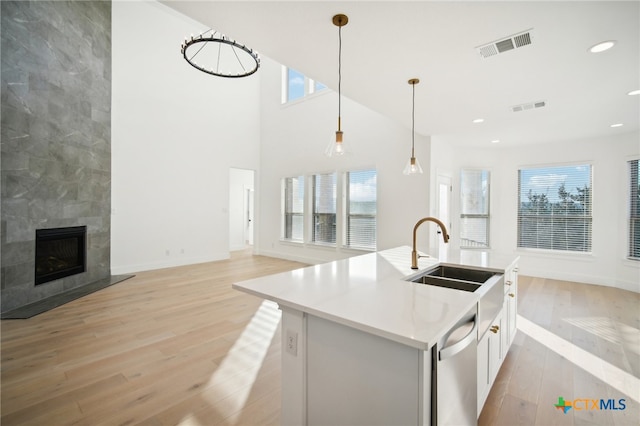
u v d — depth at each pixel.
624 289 4.46
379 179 5.25
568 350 2.64
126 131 5.40
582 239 4.92
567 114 3.54
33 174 3.55
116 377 2.14
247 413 1.79
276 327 3.05
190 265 6.16
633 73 2.46
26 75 3.43
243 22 1.84
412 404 1.11
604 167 4.66
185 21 6.21
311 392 1.42
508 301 2.43
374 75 2.54
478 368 1.64
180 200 6.15
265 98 7.44
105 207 4.83
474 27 1.86
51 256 3.89
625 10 1.68
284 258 6.96
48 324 3.06
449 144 5.29
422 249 3.25
